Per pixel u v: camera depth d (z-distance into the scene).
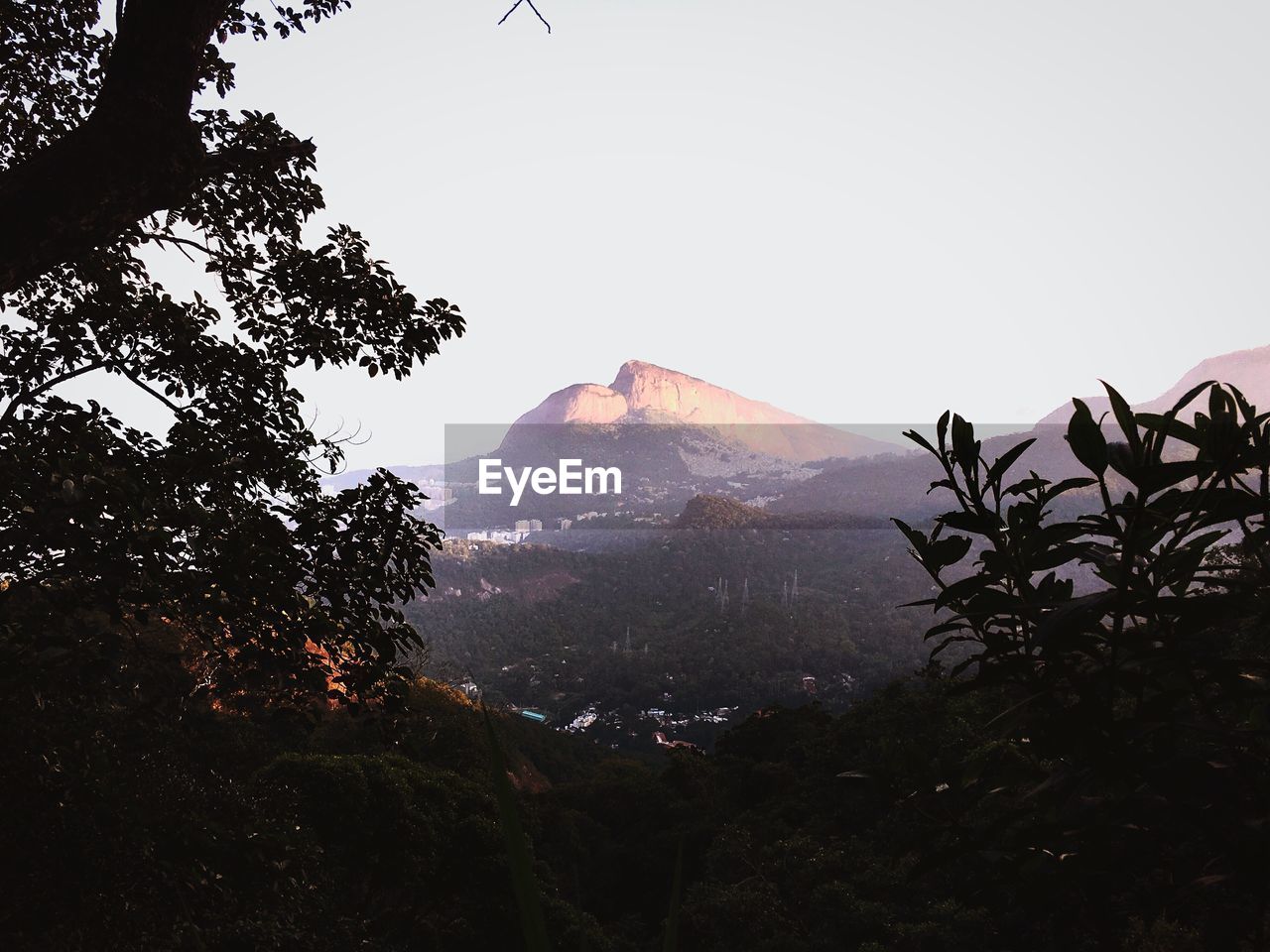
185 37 4.11
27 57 5.02
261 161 4.82
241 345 5.08
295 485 4.89
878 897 14.73
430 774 14.36
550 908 12.52
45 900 3.68
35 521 3.19
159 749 4.27
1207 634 1.10
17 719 3.66
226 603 3.85
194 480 4.43
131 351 5.11
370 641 4.72
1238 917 0.95
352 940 5.70
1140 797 0.97
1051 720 1.00
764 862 18.55
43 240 3.93
